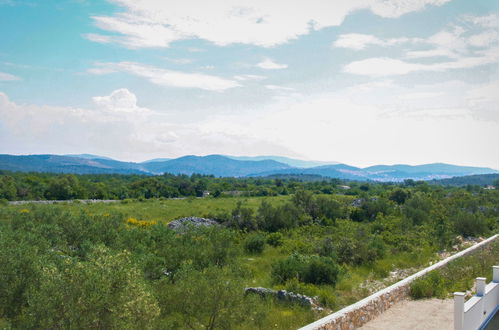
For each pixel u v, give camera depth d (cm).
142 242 1862
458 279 1456
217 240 1788
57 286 779
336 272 1600
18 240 1355
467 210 4147
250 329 1050
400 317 1062
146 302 831
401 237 2544
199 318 1023
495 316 970
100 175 12569
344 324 924
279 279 1606
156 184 8388
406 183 11212
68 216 1831
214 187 8931
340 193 8612
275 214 3109
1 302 952
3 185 6538
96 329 789
